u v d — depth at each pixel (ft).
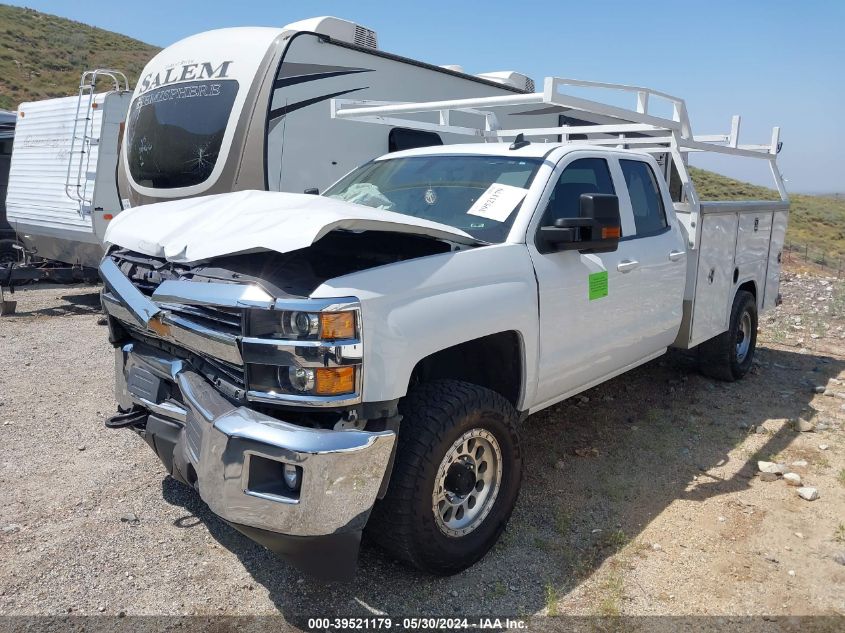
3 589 10.58
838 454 15.96
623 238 15.10
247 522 9.18
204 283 10.12
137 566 11.25
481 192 13.55
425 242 11.75
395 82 27.50
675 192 29.48
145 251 11.19
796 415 18.56
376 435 9.18
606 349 14.30
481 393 10.88
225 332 9.70
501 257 11.73
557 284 12.65
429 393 10.66
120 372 13.34
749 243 20.72
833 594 10.72
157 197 24.58
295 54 23.17
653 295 15.76
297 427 9.04
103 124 30.30
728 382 21.36
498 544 11.98
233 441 9.11
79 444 15.97
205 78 23.35
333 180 25.16
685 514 13.12
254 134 22.29
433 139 29.81
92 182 30.60
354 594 10.60
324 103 24.45
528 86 36.58
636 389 20.45
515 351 12.16
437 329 10.20
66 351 24.32
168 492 13.73
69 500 13.32
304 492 8.86
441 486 10.48
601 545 12.00
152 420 11.70
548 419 17.87
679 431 17.22
